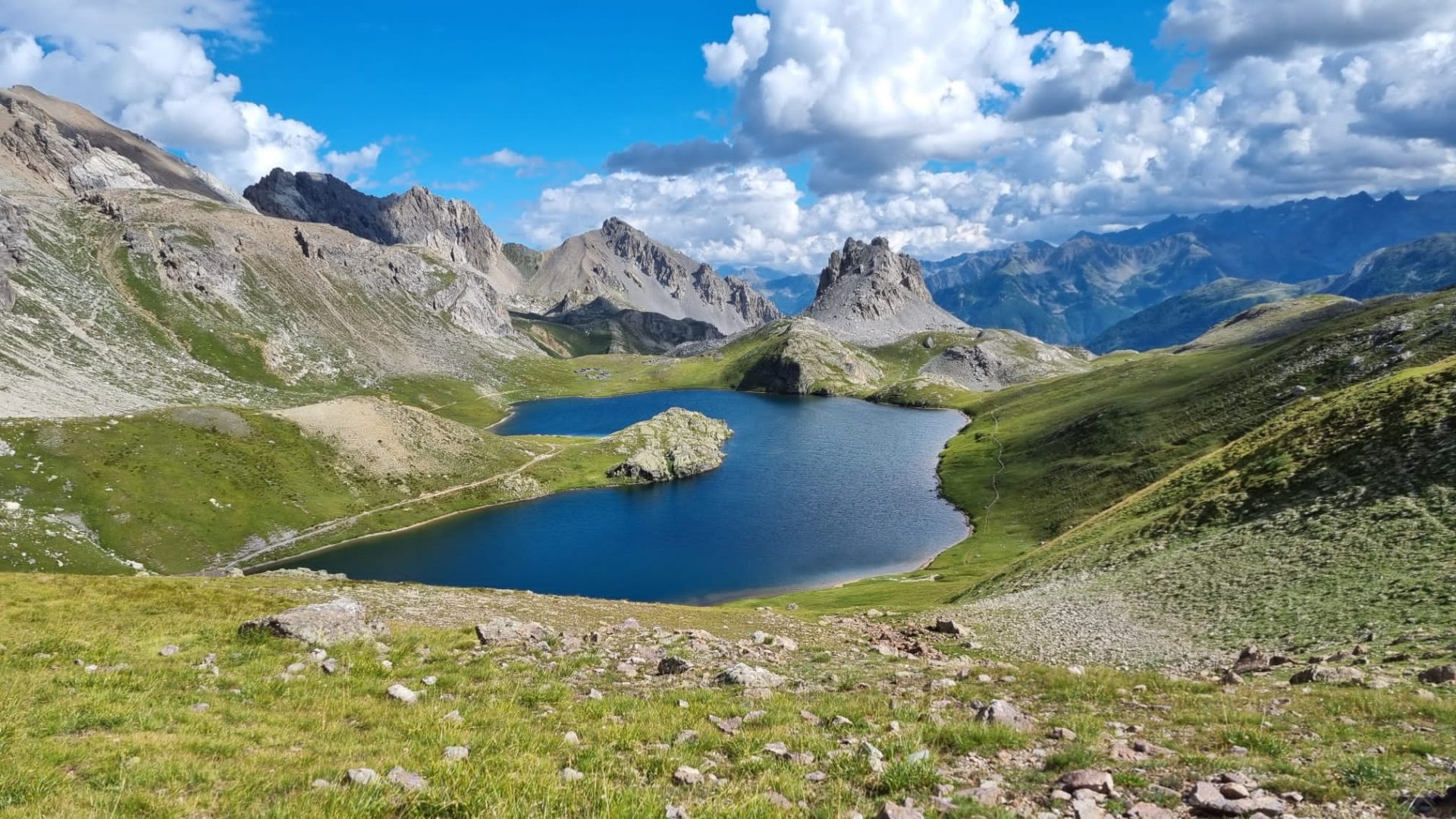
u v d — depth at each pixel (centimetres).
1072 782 1205
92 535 12481
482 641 2852
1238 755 1395
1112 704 2020
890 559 12131
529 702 1950
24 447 13550
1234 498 5491
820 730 1652
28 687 1761
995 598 5784
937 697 2103
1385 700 1767
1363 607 3109
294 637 2550
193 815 1059
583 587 11562
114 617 3003
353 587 4803
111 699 1700
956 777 1291
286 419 18075
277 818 1034
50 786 1120
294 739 1490
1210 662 2936
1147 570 4988
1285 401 12169
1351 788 1167
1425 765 1273
